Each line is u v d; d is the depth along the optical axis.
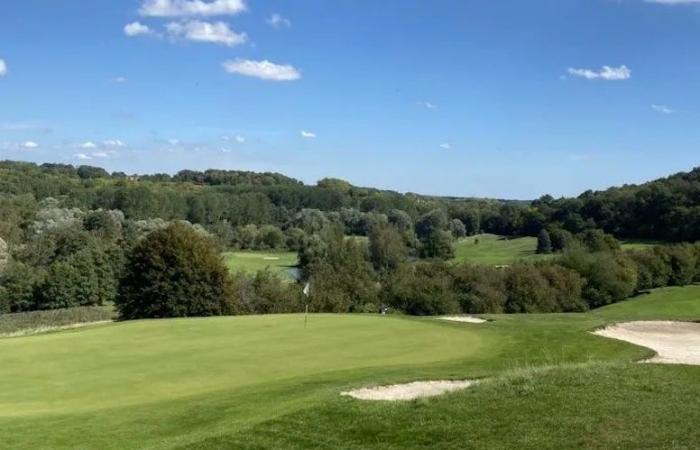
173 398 15.16
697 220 84.44
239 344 22.42
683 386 12.13
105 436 12.20
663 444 8.96
